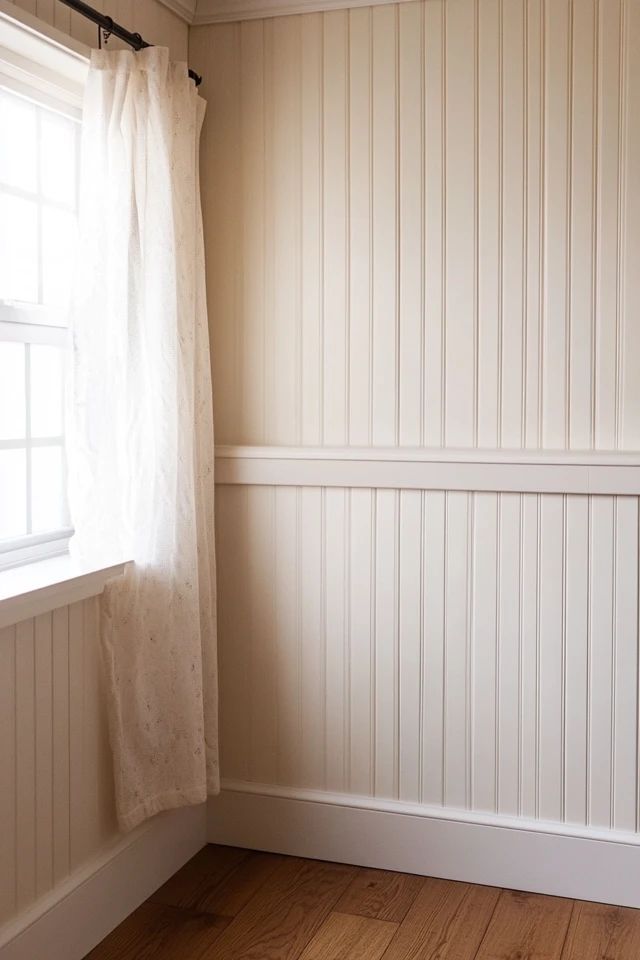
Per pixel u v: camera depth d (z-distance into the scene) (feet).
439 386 9.30
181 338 8.83
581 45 8.76
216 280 9.93
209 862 9.78
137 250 8.20
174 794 8.84
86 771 8.12
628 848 8.90
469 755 9.36
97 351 7.89
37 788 7.49
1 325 7.72
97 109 7.88
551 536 9.00
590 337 8.89
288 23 9.55
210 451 9.51
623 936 8.39
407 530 9.39
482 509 9.16
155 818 9.16
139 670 8.50
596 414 8.91
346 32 9.38
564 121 8.84
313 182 9.57
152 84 8.38
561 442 9.01
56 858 7.75
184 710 8.80
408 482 9.29
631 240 8.73
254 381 9.87
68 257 8.77
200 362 9.32
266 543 9.84
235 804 10.06
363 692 9.63
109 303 8.10
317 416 9.70
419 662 9.45
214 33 9.78
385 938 8.35
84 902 8.04
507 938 8.36
